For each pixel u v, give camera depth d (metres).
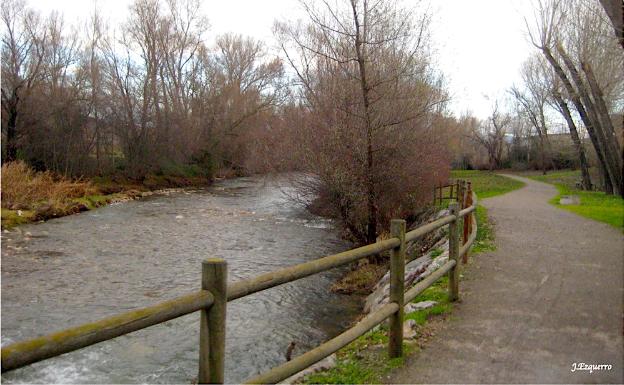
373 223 15.85
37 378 6.85
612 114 25.84
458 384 4.02
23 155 30.67
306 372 4.57
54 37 32.16
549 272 7.88
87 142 34.31
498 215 15.62
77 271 12.75
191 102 46.41
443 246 10.97
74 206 23.66
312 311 9.84
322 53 15.87
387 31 15.30
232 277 12.27
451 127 29.34
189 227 19.95
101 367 7.23
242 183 44.00
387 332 5.47
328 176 15.95
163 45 41.38
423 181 17.62
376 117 15.16
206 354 2.75
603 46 20.62
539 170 63.03
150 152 38.56
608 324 5.43
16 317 9.29
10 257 14.11
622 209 17.27
